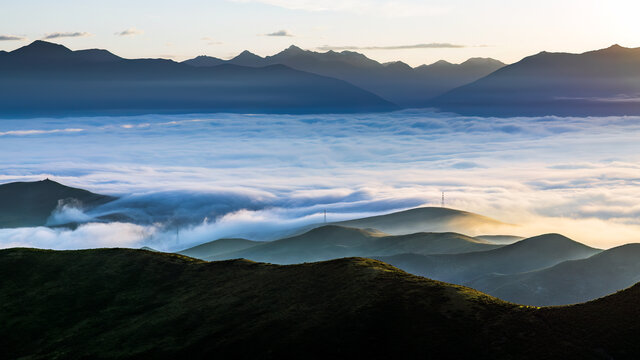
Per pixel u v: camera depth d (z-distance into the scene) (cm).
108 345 6738
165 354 6262
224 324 6738
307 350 5753
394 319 6038
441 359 5284
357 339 5797
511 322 5606
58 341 7075
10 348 7038
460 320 5819
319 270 7862
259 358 5794
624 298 5594
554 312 5641
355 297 6644
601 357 4831
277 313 6700
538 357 5003
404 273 7269
